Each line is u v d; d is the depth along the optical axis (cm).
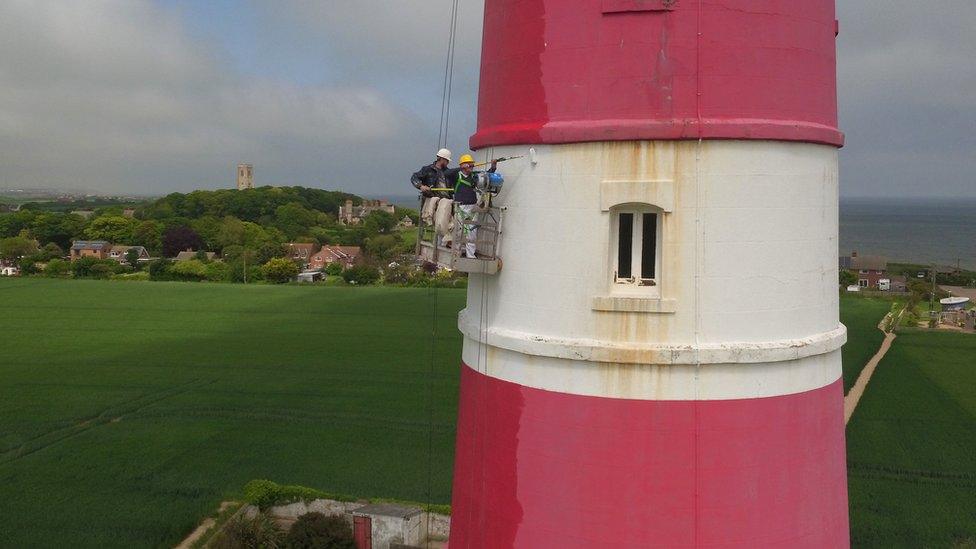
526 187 1195
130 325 9069
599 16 1130
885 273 16662
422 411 5684
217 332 8656
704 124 1092
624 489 1127
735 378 1120
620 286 1156
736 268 1114
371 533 3538
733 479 1122
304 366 7088
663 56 1109
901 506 4138
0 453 4828
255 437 5112
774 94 1122
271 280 13350
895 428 5481
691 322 1116
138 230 18812
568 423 1156
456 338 8294
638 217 1154
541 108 1177
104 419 5512
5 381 6581
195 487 4234
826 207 1197
